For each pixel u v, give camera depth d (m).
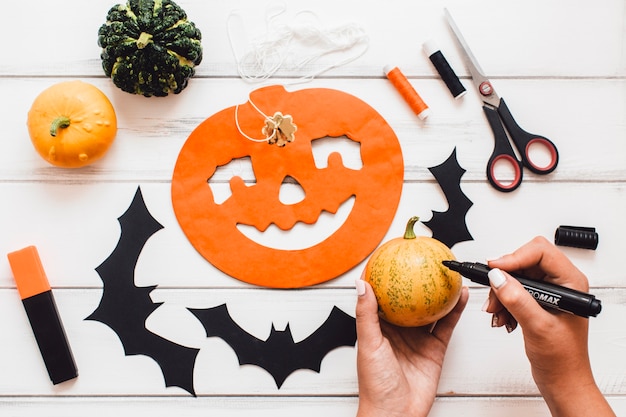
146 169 0.85
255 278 0.84
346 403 0.84
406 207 0.85
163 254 0.85
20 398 0.85
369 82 0.86
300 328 0.85
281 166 0.84
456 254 0.85
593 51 0.86
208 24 0.85
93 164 0.85
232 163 0.86
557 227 0.86
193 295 0.85
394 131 0.85
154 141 0.85
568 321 0.68
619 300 0.85
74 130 0.79
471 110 0.86
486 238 0.85
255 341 0.84
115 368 0.85
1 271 0.85
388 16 0.86
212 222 0.84
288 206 0.84
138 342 0.84
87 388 0.85
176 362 0.84
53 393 0.85
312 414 0.84
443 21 0.86
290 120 0.82
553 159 0.84
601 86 0.86
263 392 0.84
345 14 0.86
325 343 0.84
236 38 0.85
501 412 0.85
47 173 0.85
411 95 0.83
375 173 0.84
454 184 0.85
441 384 0.85
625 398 0.85
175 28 0.78
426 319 0.69
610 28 0.86
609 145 0.86
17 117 0.86
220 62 0.85
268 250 0.84
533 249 0.73
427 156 0.86
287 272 0.84
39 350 0.85
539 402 0.85
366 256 0.84
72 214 0.85
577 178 0.86
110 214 0.85
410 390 0.75
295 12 0.86
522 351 0.85
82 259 0.85
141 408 0.85
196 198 0.84
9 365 0.85
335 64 0.86
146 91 0.80
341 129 0.84
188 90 0.85
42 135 0.79
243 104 0.85
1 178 0.85
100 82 0.85
